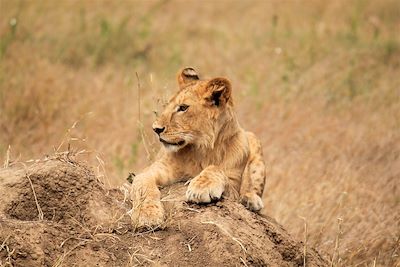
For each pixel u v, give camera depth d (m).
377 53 19.50
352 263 10.64
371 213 11.73
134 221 8.13
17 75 15.64
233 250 7.92
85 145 13.36
